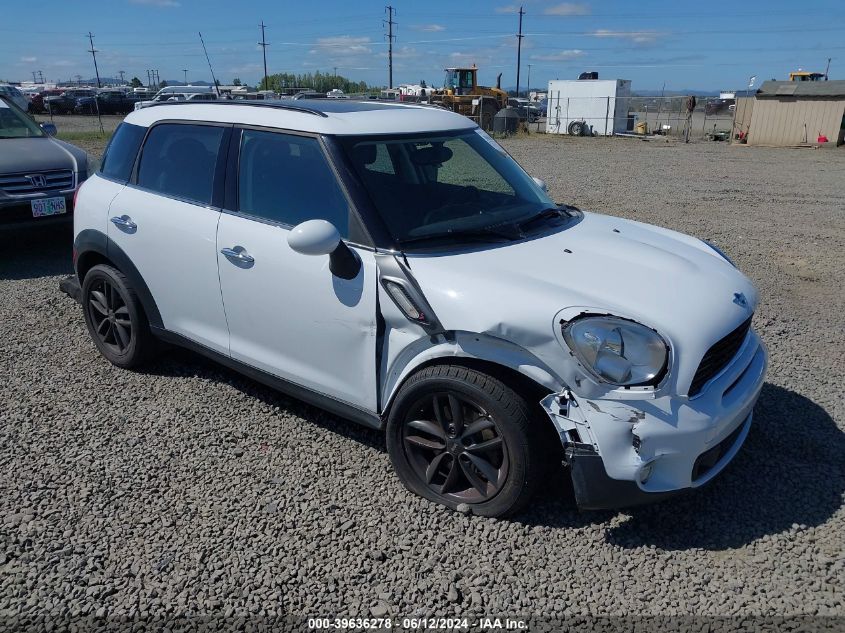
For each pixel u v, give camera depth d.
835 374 4.67
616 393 2.76
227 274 3.82
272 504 3.29
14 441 3.85
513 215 3.71
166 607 2.68
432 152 3.82
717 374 3.05
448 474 3.22
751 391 3.18
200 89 29.39
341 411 3.55
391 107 4.14
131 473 3.55
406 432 3.27
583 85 33.44
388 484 3.44
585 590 2.76
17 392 4.43
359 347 3.35
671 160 20.28
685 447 2.81
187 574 2.85
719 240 8.75
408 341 3.15
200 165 4.05
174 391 4.45
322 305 3.42
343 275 3.30
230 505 3.29
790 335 5.41
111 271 4.57
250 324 3.81
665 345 2.80
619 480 2.78
